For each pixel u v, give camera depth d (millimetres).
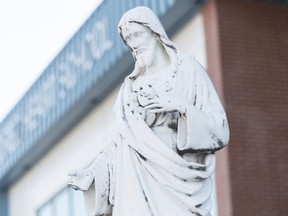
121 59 26172
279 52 24016
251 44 23812
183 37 24938
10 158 34688
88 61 28203
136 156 9055
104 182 9078
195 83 9258
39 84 32031
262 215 22625
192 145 8859
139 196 8883
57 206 32469
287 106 23641
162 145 8930
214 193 22969
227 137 9008
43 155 33594
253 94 23469
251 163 22922
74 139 31141
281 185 22969
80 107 29578
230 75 23406
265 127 23328
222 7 23797
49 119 31188
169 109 8969
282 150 23312
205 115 8938
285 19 24312
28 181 34938
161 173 8938
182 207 8844
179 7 23609
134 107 9141
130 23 9375
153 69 9438
